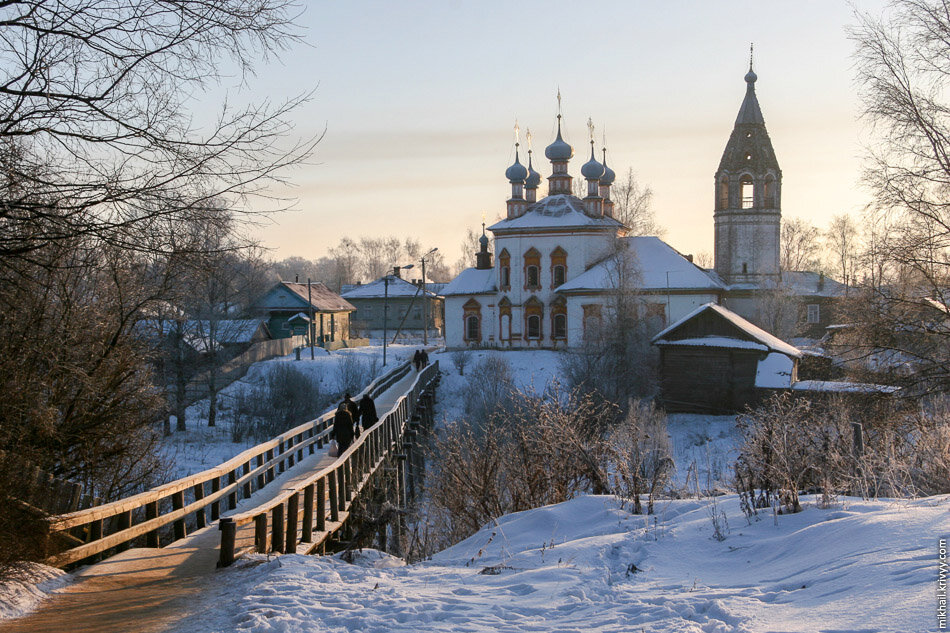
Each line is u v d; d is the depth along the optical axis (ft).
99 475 52.95
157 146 31.76
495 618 23.34
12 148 30.96
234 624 23.98
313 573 30.30
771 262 234.38
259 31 32.32
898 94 70.54
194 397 142.20
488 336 248.32
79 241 33.81
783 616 20.53
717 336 161.89
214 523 44.16
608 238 235.40
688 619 21.68
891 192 72.69
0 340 43.47
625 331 170.40
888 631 17.78
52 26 30.04
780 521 32.40
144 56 31.27
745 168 233.35
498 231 243.81
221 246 34.86
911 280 76.13
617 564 30.12
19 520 30.37
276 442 58.54
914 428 65.05
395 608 24.86
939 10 68.95
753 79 233.96
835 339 85.35
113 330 51.21
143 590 29.14
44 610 26.66
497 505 51.60
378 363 209.77
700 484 59.67
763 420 46.37
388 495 68.08
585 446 52.26
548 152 255.09
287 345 220.23
